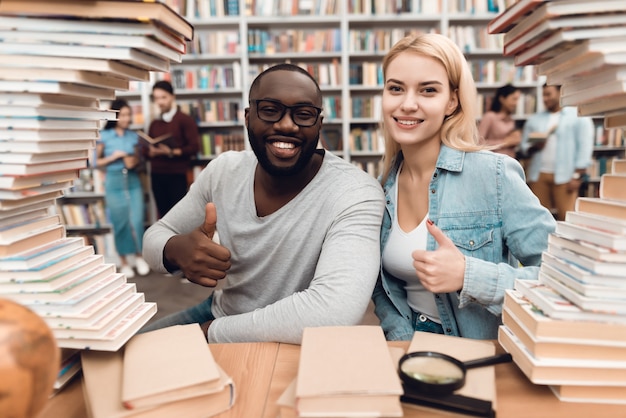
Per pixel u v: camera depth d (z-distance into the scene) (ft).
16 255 2.40
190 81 14.57
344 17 14.16
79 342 2.38
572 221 2.67
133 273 12.65
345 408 1.95
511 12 2.51
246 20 14.21
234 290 4.07
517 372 2.52
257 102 3.41
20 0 2.24
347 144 14.84
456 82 3.76
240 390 2.38
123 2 2.25
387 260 4.13
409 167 4.14
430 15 14.21
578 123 11.08
